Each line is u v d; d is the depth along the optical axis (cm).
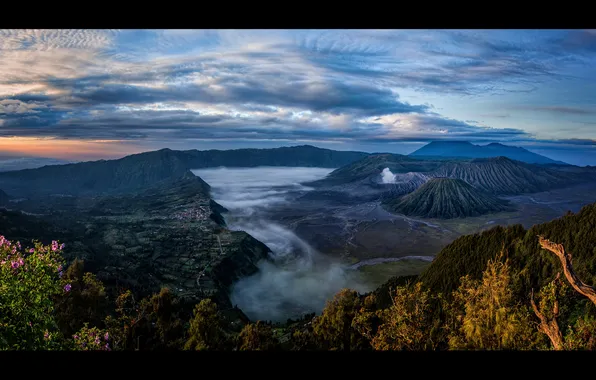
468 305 1622
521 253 5775
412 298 1870
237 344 3631
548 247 994
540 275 4906
